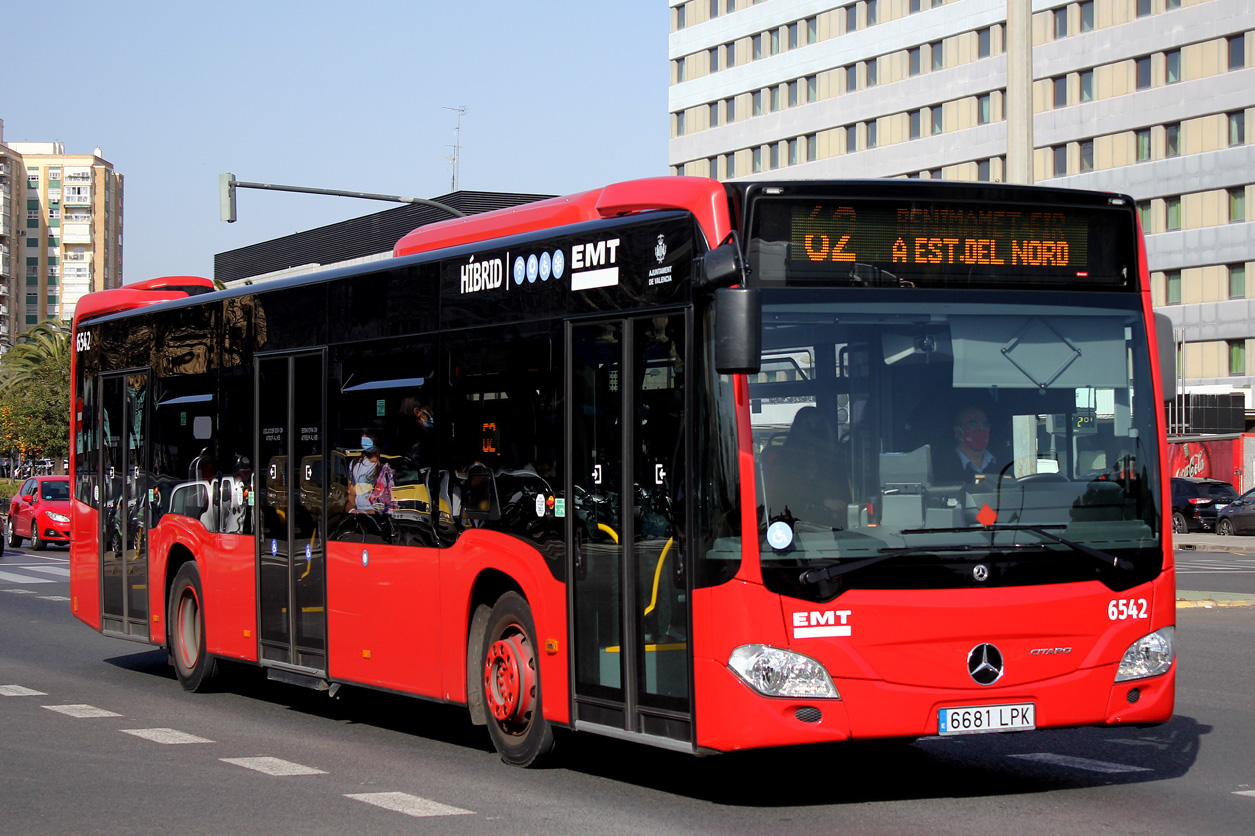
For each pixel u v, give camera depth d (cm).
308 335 1146
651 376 805
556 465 874
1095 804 801
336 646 1096
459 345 970
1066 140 6875
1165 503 809
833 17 7862
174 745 1028
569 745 924
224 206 2897
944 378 777
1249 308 6275
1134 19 6612
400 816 777
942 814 775
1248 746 995
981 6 7100
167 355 1377
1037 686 764
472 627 952
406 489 1015
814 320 763
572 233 874
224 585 1264
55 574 2986
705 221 772
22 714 1185
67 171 18162
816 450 753
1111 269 820
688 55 8806
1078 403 797
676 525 779
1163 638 797
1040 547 772
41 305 18038
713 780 884
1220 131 6344
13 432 7088
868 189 779
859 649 742
